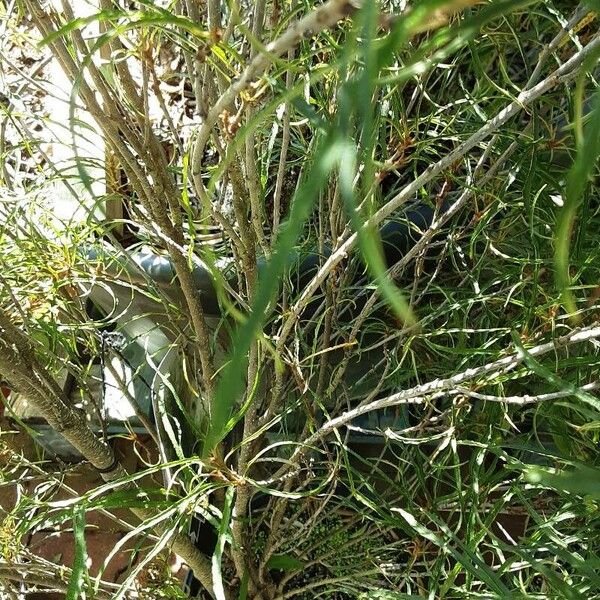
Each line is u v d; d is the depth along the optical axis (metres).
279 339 0.43
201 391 0.66
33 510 0.58
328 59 0.45
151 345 0.82
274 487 0.72
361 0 0.12
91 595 0.43
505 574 0.67
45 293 0.62
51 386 0.50
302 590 0.67
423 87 0.52
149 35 0.36
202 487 0.43
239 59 0.27
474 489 0.51
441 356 0.69
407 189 0.34
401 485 0.63
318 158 0.11
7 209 0.62
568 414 0.58
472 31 0.14
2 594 0.62
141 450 0.86
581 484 0.20
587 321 0.54
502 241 0.61
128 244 0.76
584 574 0.42
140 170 0.41
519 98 0.31
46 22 0.34
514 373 0.46
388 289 0.11
